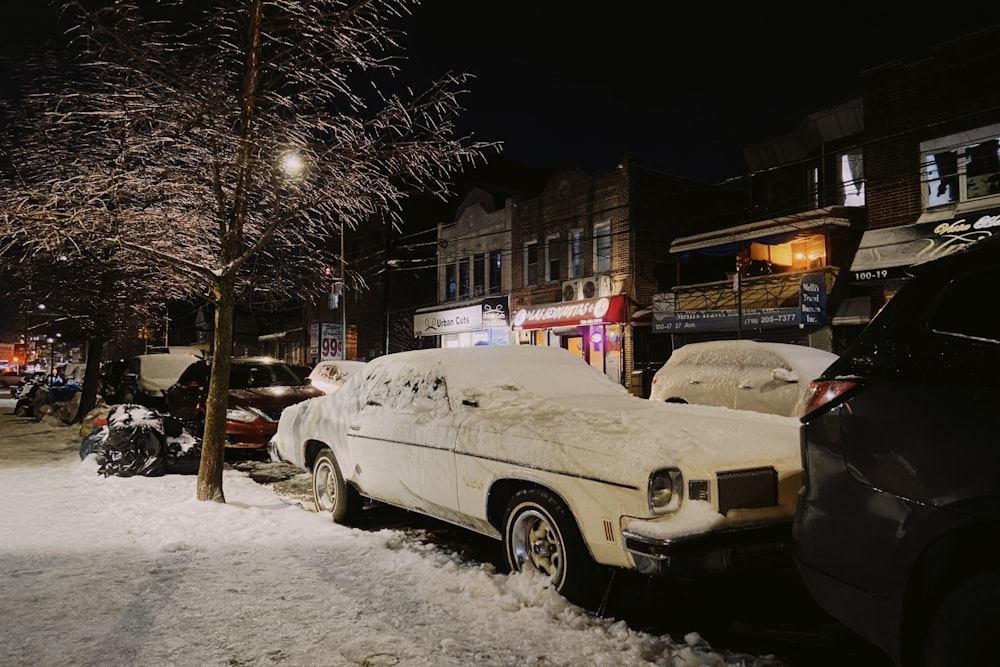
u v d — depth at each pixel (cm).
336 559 532
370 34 722
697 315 1970
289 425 795
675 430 430
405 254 3681
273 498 790
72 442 1387
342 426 679
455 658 351
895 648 252
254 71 734
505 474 469
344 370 1427
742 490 400
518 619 402
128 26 666
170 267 791
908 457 254
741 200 2598
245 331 5209
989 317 257
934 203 1555
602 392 595
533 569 459
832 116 1891
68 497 778
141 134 714
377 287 3766
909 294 286
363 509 715
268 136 736
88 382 1762
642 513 386
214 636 380
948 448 244
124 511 702
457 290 3111
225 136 719
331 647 365
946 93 1529
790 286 1825
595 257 2420
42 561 527
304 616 409
